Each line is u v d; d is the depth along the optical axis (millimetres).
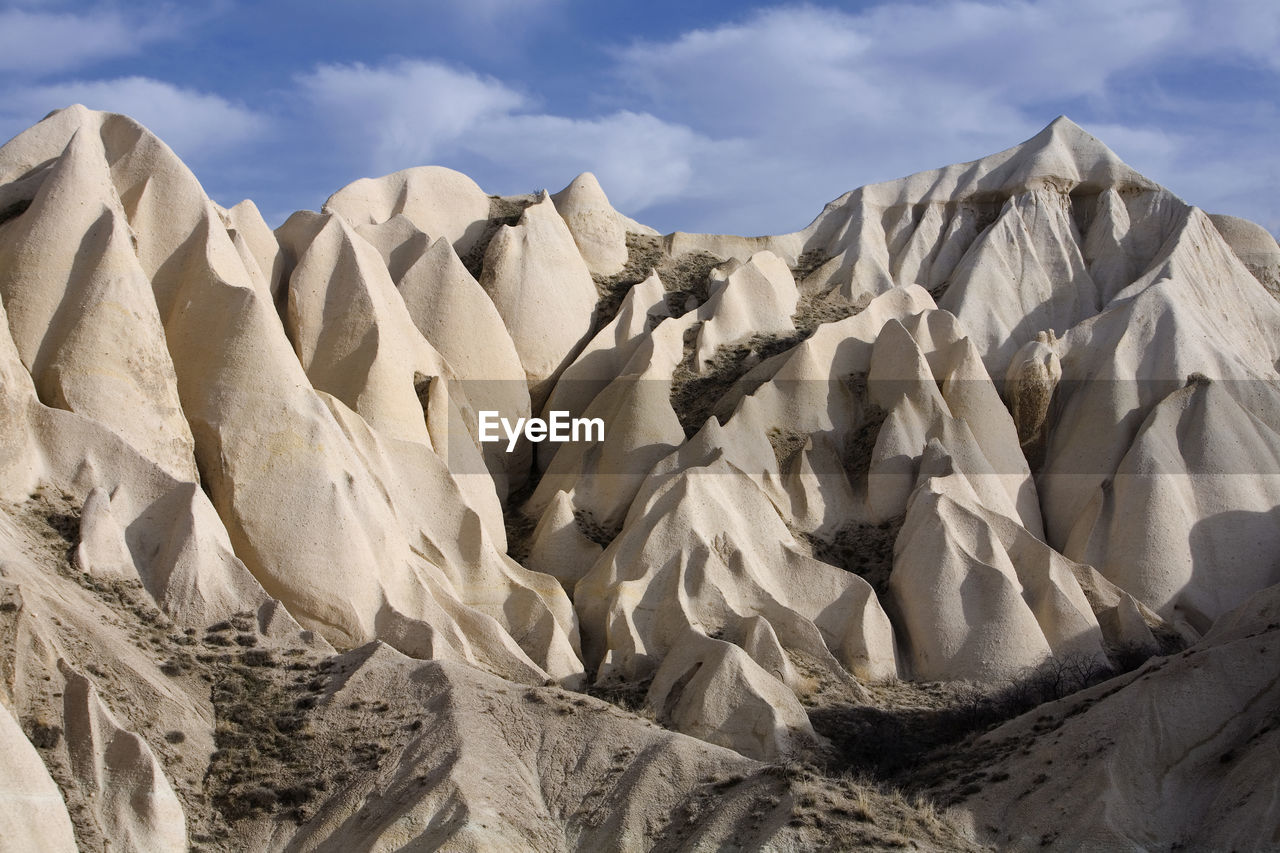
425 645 34594
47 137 40938
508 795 28938
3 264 36719
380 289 43969
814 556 42156
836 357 48031
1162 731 29906
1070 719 31125
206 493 36562
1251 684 30656
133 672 29859
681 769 29719
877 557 41938
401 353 43188
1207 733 30031
